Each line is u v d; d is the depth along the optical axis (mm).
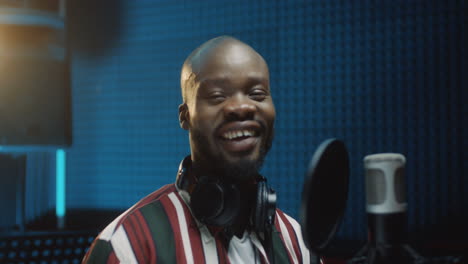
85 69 4621
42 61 2369
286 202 4074
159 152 4480
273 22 4160
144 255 886
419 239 3770
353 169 3949
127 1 4574
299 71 4082
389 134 3910
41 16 2375
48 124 2371
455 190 3795
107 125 4594
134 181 4527
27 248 2109
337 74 4004
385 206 658
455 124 3799
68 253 2139
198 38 4398
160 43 4504
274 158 4109
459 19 3785
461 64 3785
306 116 4062
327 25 4031
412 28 3879
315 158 658
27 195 3756
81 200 4602
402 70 3898
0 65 2314
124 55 4586
